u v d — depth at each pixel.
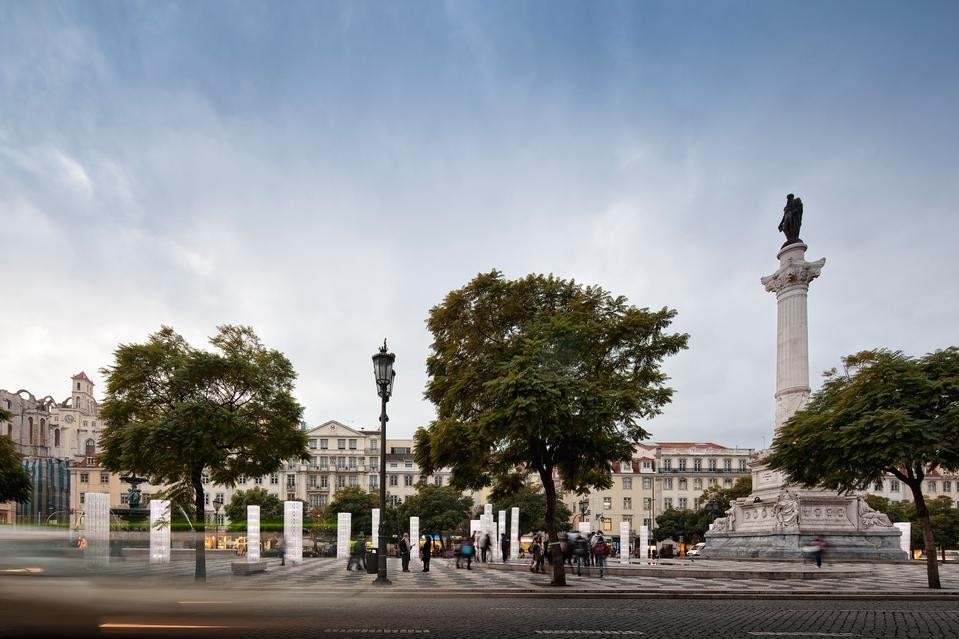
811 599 21.59
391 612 16.27
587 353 31.17
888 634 13.43
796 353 45.72
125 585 8.91
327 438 130.25
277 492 124.62
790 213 47.88
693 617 16.14
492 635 12.64
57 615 8.41
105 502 32.25
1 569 8.55
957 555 62.47
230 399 29.03
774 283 47.84
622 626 14.30
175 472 27.73
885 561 40.38
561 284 34.75
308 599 19.03
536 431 23.23
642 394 30.22
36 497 108.19
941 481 112.69
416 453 33.28
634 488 121.00
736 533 47.12
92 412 145.50
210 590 9.50
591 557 38.59
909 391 23.84
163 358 28.58
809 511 42.59
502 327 34.44
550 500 25.80
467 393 31.05
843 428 23.83
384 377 26.36
